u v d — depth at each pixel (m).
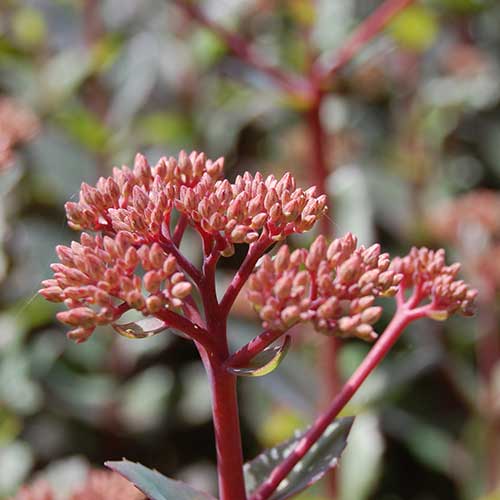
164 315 0.46
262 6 1.06
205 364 0.47
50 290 0.46
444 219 0.91
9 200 0.77
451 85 1.14
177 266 0.47
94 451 0.92
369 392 0.77
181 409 0.95
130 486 0.54
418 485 0.90
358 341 0.91
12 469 0.84
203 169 0.49
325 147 0.77
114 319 0.46
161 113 1.04
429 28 0.81
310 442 0.48
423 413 0.91
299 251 0.46
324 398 0.73
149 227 0.47
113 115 0.96
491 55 1.24
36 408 0.88
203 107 1.09
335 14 0.94
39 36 1.05
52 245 0.87
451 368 0.84
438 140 1.12
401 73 1.14
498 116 1.17
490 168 1.16
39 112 0.94
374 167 1.03
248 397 0.92
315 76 0.76
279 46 0.97
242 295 0.79
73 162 0.94
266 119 1.10
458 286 0.49
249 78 0.78
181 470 0.92
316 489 0.77
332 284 0.46
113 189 0.48
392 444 0.92
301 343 0.84
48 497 0.55
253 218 0.46
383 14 0.76
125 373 0.95
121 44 0.97
